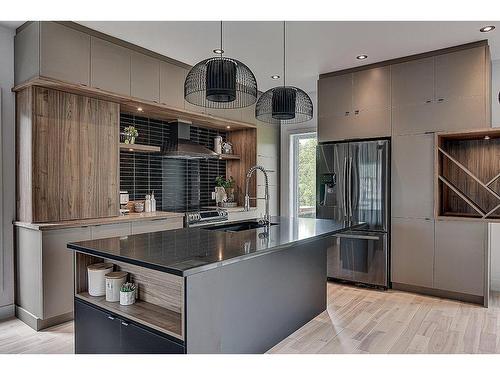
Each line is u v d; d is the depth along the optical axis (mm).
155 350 1818
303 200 5996
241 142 5684
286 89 3080
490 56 3869
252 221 3348
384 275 4102
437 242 3828
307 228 2883
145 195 4535
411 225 3990
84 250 2064
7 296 3275
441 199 3945
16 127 3254
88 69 3279
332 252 4477
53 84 3031
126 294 2045
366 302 3660
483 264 3553
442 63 3807
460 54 3699
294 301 2896
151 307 2027
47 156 3109
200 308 1832
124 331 1954
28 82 3012
